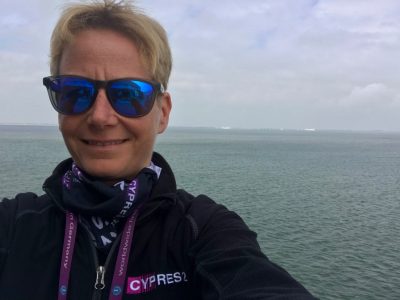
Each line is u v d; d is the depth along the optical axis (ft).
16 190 20.90
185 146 72.59
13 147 55.88
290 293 1.02
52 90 1.37
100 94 1.32
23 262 1.30
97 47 1.33
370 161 52.01
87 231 1.32
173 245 1.30
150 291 1.25
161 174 1.43
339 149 78.23
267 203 20.27
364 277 11.00
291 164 44.21
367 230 16.07
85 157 1.35
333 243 13.97
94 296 1.24
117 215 1.30
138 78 1.34
